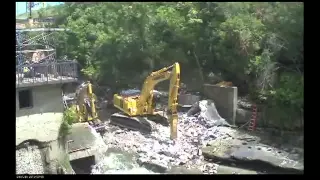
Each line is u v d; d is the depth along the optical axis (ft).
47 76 71.31
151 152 94.12
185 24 139.74
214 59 133.90
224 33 125.70
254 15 125.49
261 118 109.40
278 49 111.86
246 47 118.52
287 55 111.04
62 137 74.90
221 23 128.16
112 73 154.30
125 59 152.25
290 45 109.40
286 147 93.71
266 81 111.14
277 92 102.99
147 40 146.72
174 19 142.61
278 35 112.47
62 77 73.36
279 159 85.30
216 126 110.11
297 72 107.86
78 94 107.34
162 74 103.45
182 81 141.90
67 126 74.84
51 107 72.08
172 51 141.49
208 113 114.83
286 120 102.42
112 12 175.94
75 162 83.35
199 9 139.85
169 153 92.58
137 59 151.64
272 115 106.01
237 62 123.34
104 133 108.37
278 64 112.37
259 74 115.85
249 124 110.01
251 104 115.44
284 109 102.73
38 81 68.54
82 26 172.86
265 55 112.16
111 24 171.42
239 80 128.36
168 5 152.66
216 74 133.49
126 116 113.70
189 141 100.42
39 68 72.90
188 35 138.00
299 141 95.81
